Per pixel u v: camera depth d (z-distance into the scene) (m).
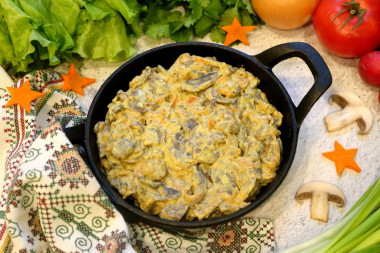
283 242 0.54
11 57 0.59
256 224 0.54
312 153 0.57
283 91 0.53
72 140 0.53
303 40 0.63
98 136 0.53
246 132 0.52
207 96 0.53
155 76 0.55
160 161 0.50
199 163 0.50
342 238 0.51
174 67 0.55
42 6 0.57
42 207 0.50
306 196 0.55
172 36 0.61
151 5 0.62
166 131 0.51
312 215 0.55
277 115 0.53
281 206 0.56
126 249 0.50
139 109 0.52
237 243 0.53
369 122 0.57
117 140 0.51
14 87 0.56
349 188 0.56
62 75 0.59
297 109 0.52
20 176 0.49
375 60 0.57
